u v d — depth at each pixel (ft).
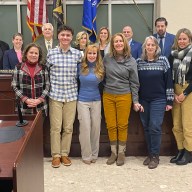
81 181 10.20
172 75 11.18
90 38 16.87
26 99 10.62
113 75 10.94
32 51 10.52
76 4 17.98
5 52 14.20
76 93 11.25
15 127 6.75
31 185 5.56
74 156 12.28
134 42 14.23
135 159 12.01
